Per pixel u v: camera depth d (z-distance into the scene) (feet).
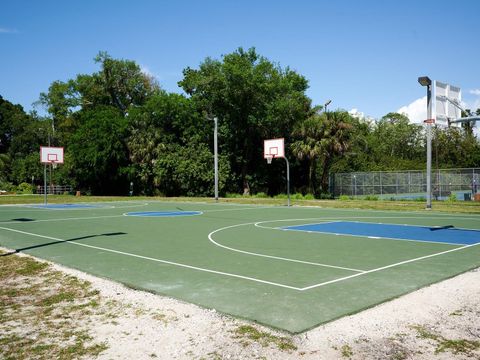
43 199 141.69
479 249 37.52
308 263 31.42
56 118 234.58
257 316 19.40
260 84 149.38
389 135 236.22
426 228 53.67
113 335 17.71
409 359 15.07
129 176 168.76
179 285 25.31
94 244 41.96
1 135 309.63
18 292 24.86
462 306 20.83
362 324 18.35
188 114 165.17
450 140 215.72
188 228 55.21
